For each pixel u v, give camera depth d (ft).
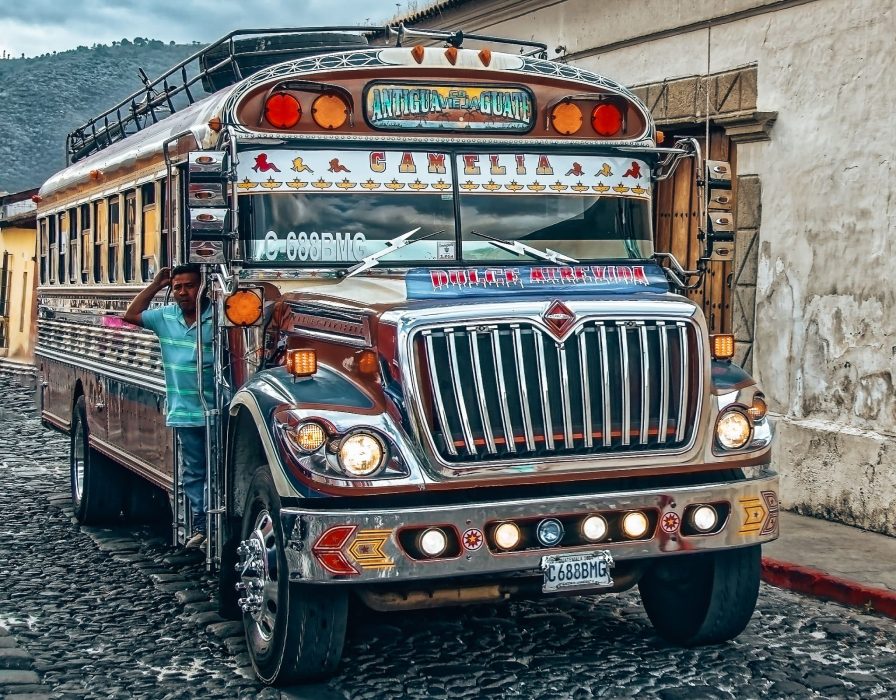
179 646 22.22
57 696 19.30
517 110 22.48
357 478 17.87
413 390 18.16
